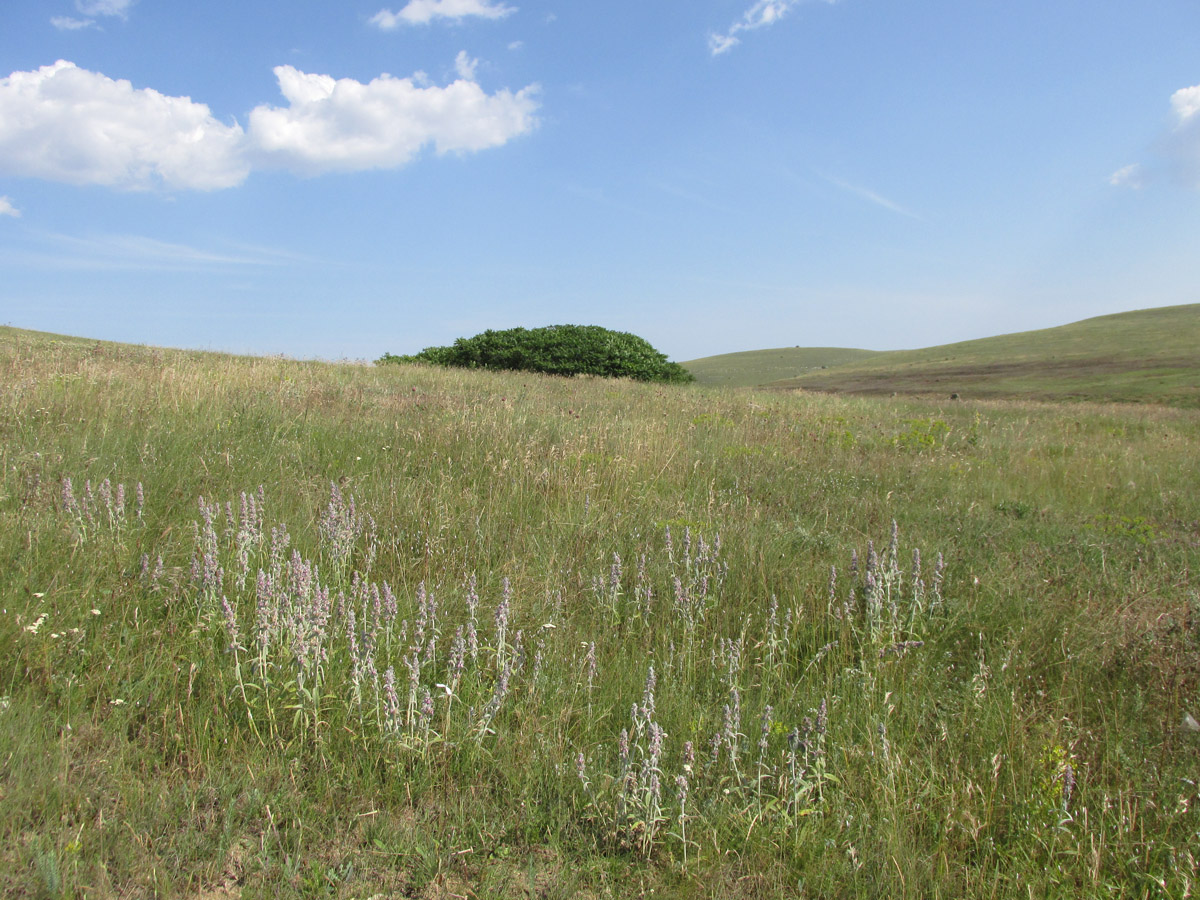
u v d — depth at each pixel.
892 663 3.67
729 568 4.80
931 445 10.38
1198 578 4.85
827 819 2.68
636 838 2.54
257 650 3.25
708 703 3.36
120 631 3.34
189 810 2.46
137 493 4.72
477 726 2.96
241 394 8.70
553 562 4.71
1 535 3.94
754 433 10.23
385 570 4.54
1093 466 9.21
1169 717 3.21
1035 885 2.37
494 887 2.30
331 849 2.41
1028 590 4.62
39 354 11.39
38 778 2.44
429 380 14.41
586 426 8.84
